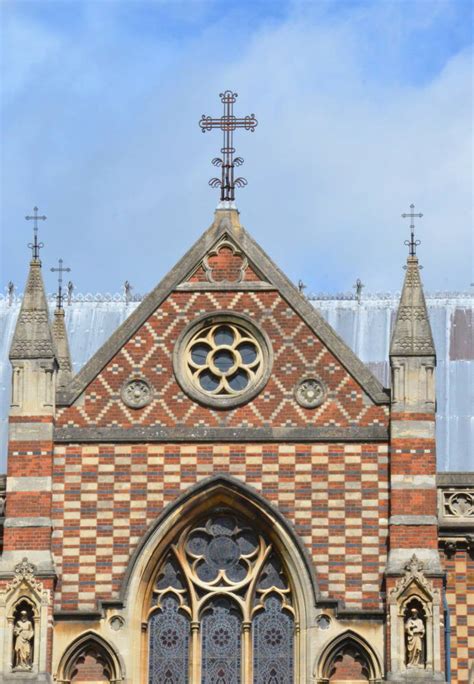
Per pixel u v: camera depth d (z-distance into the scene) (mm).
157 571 72812
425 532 71500
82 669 71750
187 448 73438
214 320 75062
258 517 72750
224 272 75625
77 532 72750
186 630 72375
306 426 73438
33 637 71125
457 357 88750
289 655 71938
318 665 71062
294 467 72938
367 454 72875
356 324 91500
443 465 84500
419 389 73125
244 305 75125
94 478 73188
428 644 70188
